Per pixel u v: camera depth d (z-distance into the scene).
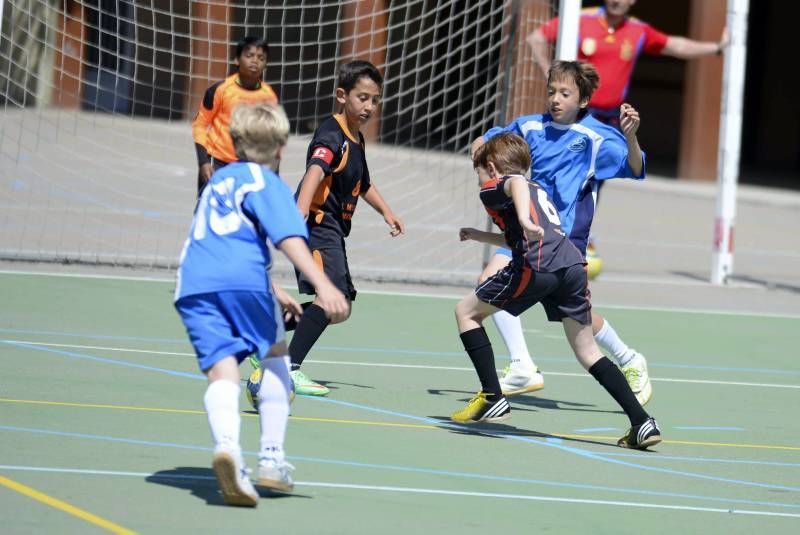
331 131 22.47
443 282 39.41
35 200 51.16
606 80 34.84
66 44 79.62
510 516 15.98
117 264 37.84
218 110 30.33
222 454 14.80
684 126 89.19
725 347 31.67
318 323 23.08
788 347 32.16
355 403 22.78
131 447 18.30
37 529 14.01
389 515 15.63
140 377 23.58
